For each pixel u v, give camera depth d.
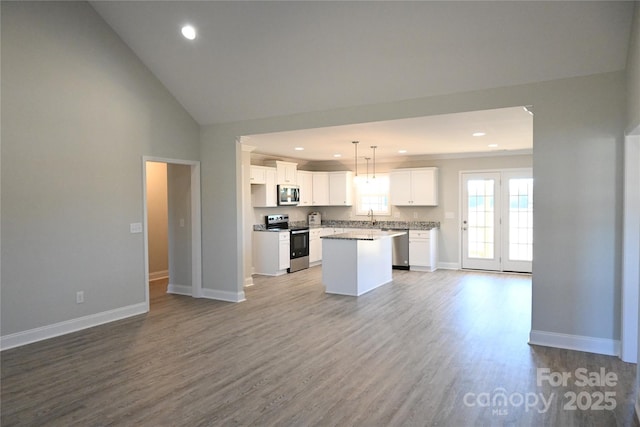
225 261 6.06
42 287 4.37
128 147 5.21
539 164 4.02
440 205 8.74
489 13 3.53
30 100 4.26
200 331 4.62
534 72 3.95
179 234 6.48
